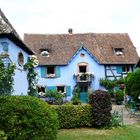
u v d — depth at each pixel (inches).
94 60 1834.4
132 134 735.7
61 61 1802.4
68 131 776.3
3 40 722.8
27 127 504.4
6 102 515.8
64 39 1923.0
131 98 1327.5
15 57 789.2
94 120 824.9
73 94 1784.0
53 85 1791.3
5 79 660.7
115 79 1830.7
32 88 911.7
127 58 1867.6
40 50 1835.6
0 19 741.3
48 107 541.6
